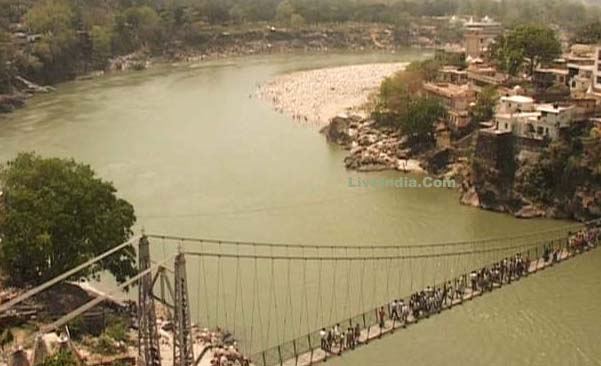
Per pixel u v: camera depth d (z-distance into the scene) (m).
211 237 141.12
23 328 94.69
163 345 92.75
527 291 117.69
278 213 155.25
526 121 158.00
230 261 128.62
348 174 184.00
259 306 111.75
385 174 184.12
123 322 99.12
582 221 148.88
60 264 103.44
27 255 101.56
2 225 103.88
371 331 92.31
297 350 92.75
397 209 158.00
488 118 185.75
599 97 175.00
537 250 118.44
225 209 157.62
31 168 110.19
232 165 191.88
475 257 128.38
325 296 114.62
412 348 101.44
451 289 104.12
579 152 153.12
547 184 155.00
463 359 99.00
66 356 77.38
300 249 135.00
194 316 108.12
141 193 168.38
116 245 104.69
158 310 104.56
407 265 125.88
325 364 97.00
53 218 102.69
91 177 110.75
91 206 105.69
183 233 143.25
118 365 86.06
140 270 78.50
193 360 80.69
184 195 167.00
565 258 114.56
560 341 103.56
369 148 196.00
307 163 194.12
